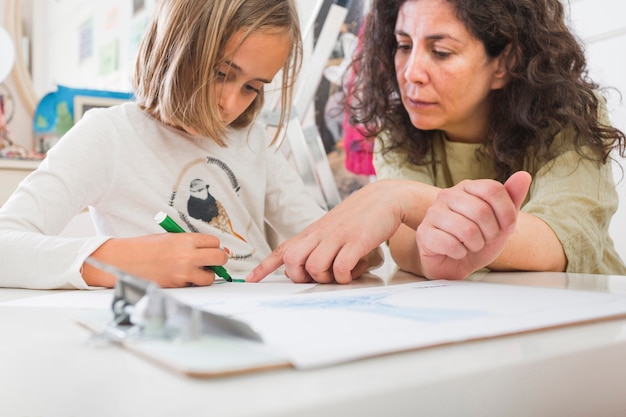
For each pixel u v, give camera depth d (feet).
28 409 0.68
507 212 1.67
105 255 1.86
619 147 2.93
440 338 0.82
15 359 0.74
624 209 4.02
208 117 2.78
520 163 2.90
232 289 1.72
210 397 0.58
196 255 1.87
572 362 0.80
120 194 3.00
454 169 3.21
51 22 7.70
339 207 2.11
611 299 1.25
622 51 3.99
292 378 0.65
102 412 0.59
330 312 1.07
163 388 0.60
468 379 0.69
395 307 1.14
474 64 2.70
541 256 2.20
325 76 4.97
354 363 0.71
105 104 6.24
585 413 0.83
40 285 1.83
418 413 0.65
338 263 1.86
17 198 2.45
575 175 2.63
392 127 3.25
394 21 3.15
